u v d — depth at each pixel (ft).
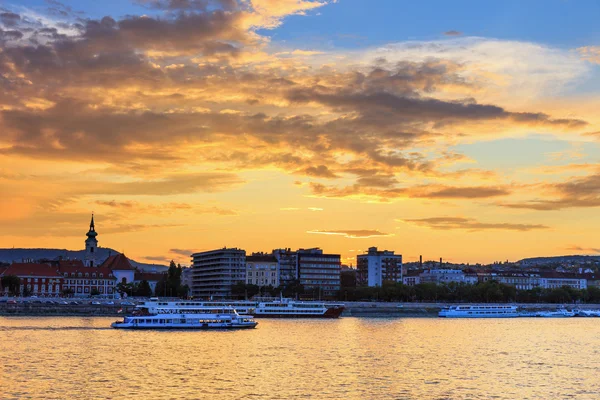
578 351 654.53
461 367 529.86
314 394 414.21
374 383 452.35
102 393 406.41
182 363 523.29
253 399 398.21
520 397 417.08
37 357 536.42
